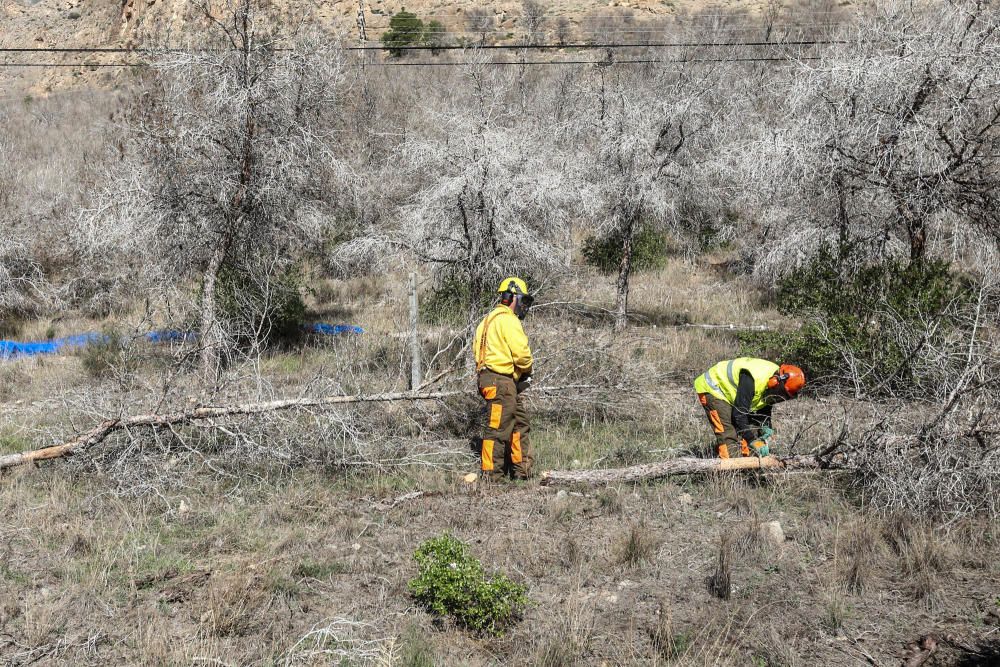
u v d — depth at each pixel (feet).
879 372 24.44
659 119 42.55
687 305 50.29
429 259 33.86
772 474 19.61
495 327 20.20
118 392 24.61
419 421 25.66
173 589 14.79
